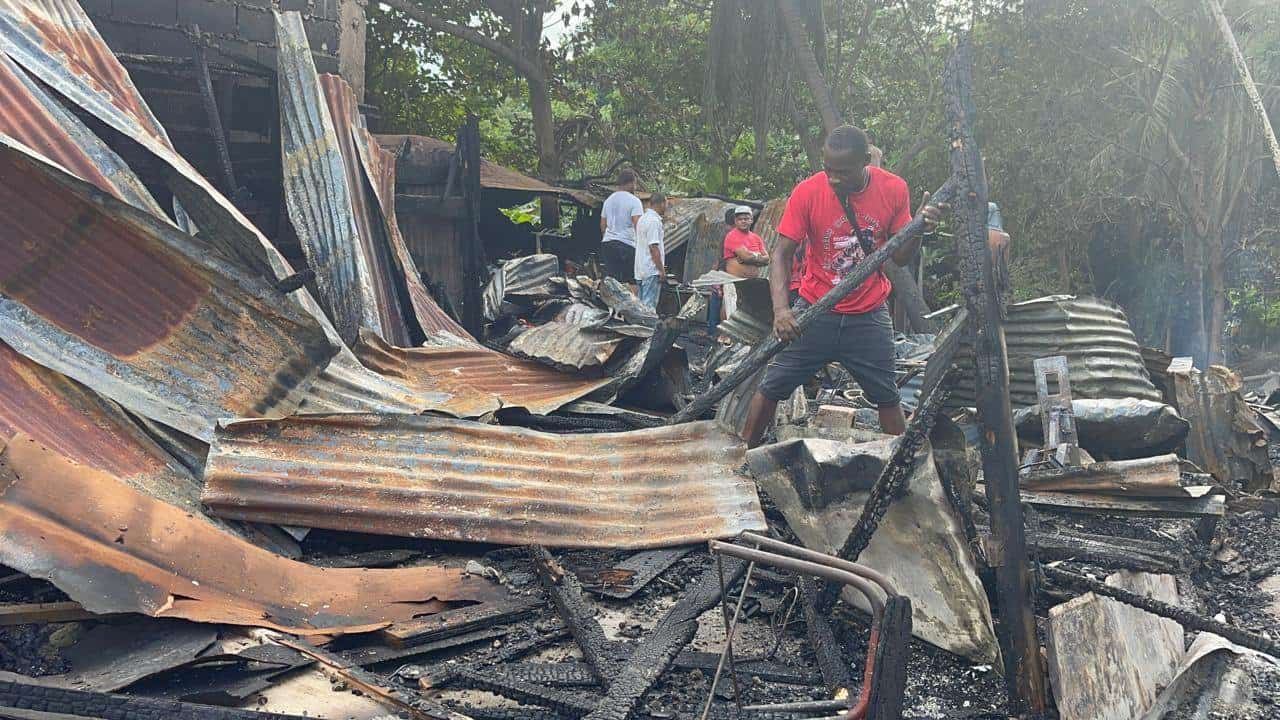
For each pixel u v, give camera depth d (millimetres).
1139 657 3205
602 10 21656
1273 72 18438
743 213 9695
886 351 4602
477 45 21969
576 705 2879
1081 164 19844
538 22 20812
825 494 3375
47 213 4445
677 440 4582
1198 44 18641
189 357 4609
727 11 16703
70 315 4469
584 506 4316
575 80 23016
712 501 4363
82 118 6164
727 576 3885
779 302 4414
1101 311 5781
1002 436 2994
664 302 12312
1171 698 3100
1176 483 4059
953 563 3154
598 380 6988
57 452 3680
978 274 2982
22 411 4035
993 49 20344
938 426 3213
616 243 11836
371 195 7324
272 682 2959
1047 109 19984
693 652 3295
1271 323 21578
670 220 16609
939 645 3244
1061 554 3697
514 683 3021
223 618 3178
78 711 2586
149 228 4477
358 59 11172
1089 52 19781
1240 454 5566
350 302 6523
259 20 10102
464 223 9383
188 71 8484
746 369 4594
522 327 9016
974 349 3004
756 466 3525
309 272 4672
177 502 3961
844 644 3381
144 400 4340
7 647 2996
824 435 4664
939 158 21891
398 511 4102
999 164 20391
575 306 8984
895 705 2283
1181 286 21594
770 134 23062
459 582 3775
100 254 4559
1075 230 20516
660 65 22406
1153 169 19688
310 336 4676
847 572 2316
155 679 2916
